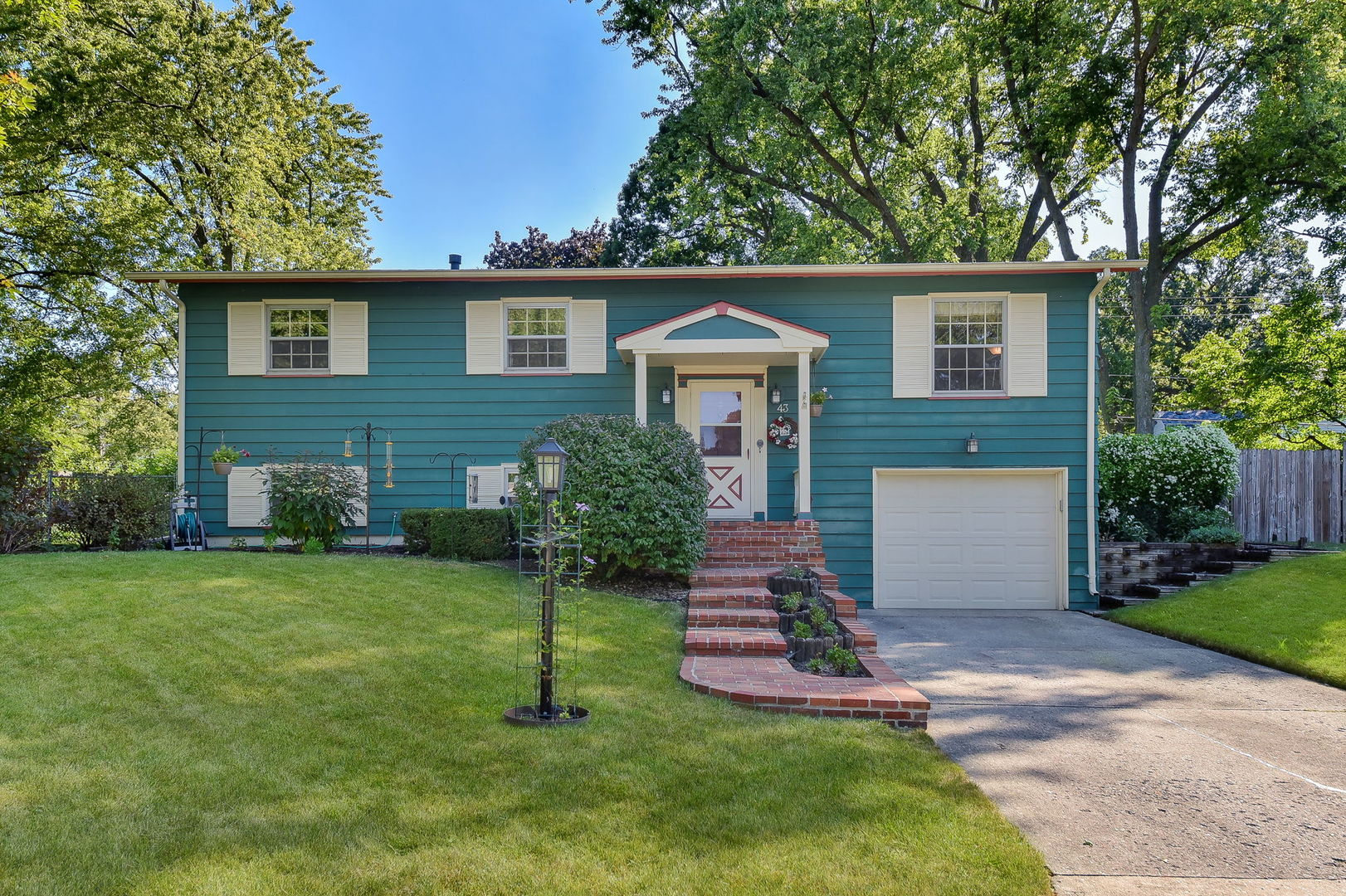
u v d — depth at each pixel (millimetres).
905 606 12625
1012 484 12672
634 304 12883
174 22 17312
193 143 17703
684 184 23188
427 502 12773
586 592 9250
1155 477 13695
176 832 3693
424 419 12859
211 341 12914
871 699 5781
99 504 11484
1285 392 20688
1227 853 3965
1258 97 18328
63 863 3389
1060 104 18953
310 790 4191
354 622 7371
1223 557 12859
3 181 17656
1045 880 3539
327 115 23203
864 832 3928
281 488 11305
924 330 12680
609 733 5168
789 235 21406
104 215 18406
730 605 8781
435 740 4930
